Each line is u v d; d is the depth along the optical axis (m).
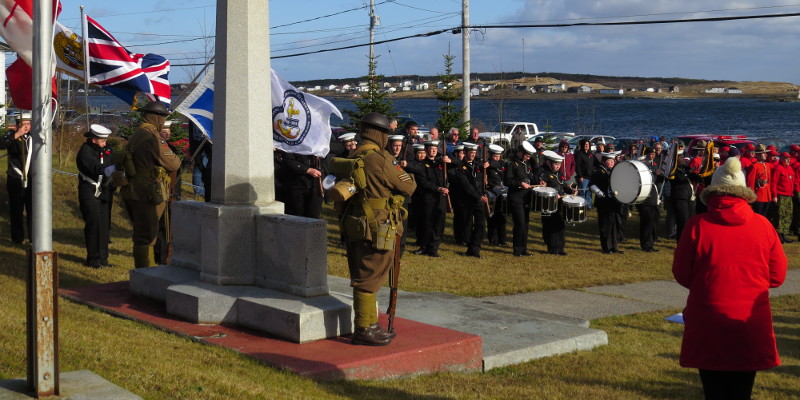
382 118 6.30
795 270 14.26
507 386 6.26
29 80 9.38
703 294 4.60
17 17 8.07
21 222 12.19
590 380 6.67
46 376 4.27
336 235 15.36
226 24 7.17
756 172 17.19
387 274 6.48
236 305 6.93
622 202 15.14
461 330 7.79
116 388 4.49
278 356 6.05
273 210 7.34
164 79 12.09
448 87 25.75
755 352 4.50
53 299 4.27
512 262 13.82
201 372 5.32
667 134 74.69
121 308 7.50
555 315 9.00
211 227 7.24
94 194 10.35
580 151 18.48
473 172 14.04
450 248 14.97
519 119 100.06
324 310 6.52
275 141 10.34
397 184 6.20
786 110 153.25
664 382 6.75
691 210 16.92
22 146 11.96
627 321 9.59
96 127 10.38
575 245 16.28
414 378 6.24
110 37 11.65
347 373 5.88
